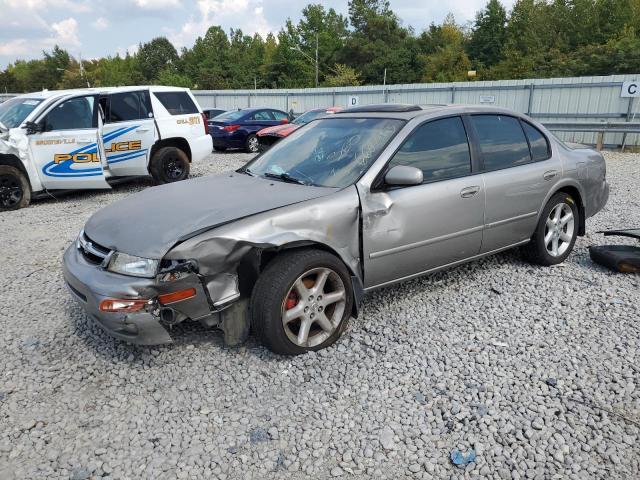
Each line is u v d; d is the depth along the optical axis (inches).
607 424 107.6
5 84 4463.6
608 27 2118.6
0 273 204.4
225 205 133.4
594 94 657.6
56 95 341.4
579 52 1811.0
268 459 100.0
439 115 161.3
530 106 711.1
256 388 121.7
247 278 128.5
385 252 144.4
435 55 2632.9
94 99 348.5
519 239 183.8
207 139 419.2
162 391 121.8
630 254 189.6
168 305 117.8
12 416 114.0
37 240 252.8
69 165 338.3
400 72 2682.1
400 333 146.8
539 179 182.4
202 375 127.4
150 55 4389.8
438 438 104.9
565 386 120.8
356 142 154.2
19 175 320.5
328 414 112.5
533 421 109.0
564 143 207.8
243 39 3831.2
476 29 2645.2
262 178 157.8
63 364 134.4
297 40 2970.0
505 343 140.1
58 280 195.2
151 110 378.0
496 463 97.9
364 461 99.1
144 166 377.1
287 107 1009.5
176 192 151.4
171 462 99.3
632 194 332.2
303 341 133.0
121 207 146.1
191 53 3688.5
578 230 207.3
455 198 156.6
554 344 139.7
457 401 116.0
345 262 136.3
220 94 1106.1
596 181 208.7
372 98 876.6
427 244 153.5
